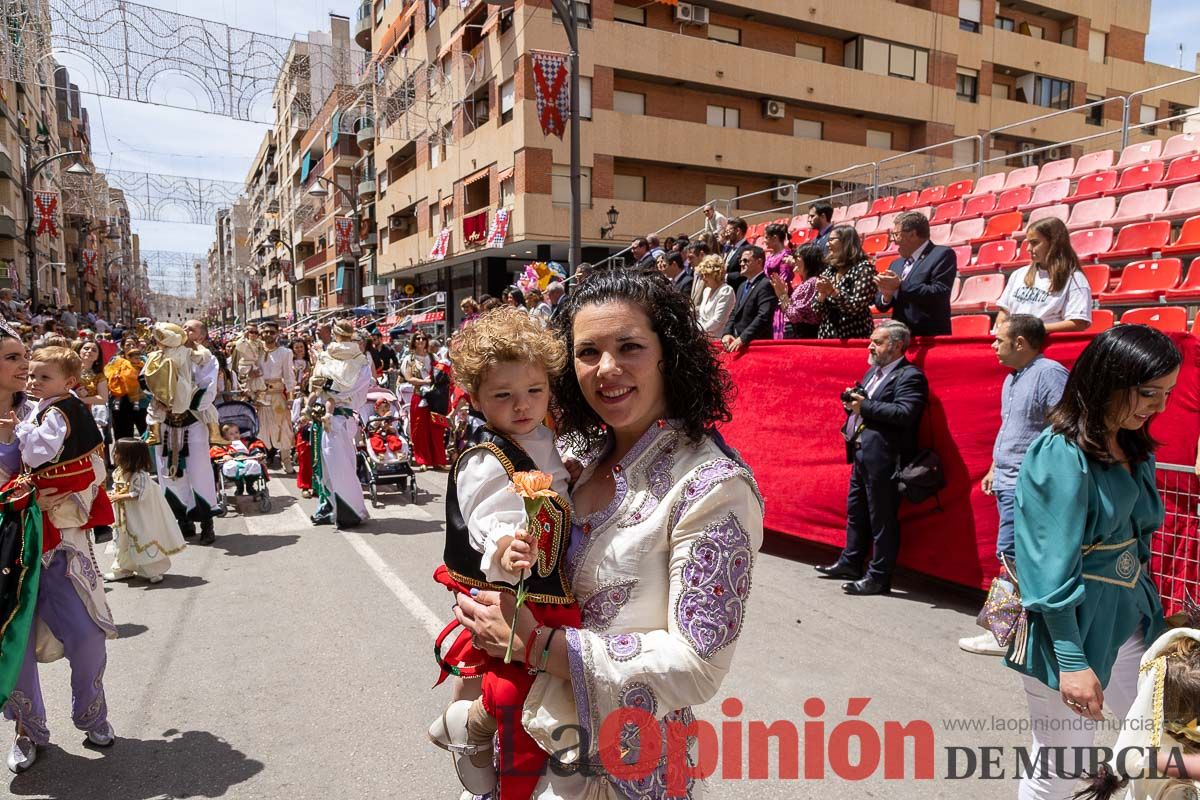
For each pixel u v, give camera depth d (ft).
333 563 20.10
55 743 11.16
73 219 176.35
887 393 17.13
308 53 65.67
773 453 21.16
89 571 10.91
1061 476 7.14
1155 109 129.18
